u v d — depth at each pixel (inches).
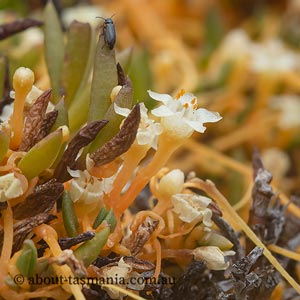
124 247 3.0
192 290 3.1
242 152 4.9
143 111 2.9
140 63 4.4
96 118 3.1
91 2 6.0
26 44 4.5
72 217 2.9
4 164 2.9
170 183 3.0
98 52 3.1
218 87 5.2
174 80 5.3
